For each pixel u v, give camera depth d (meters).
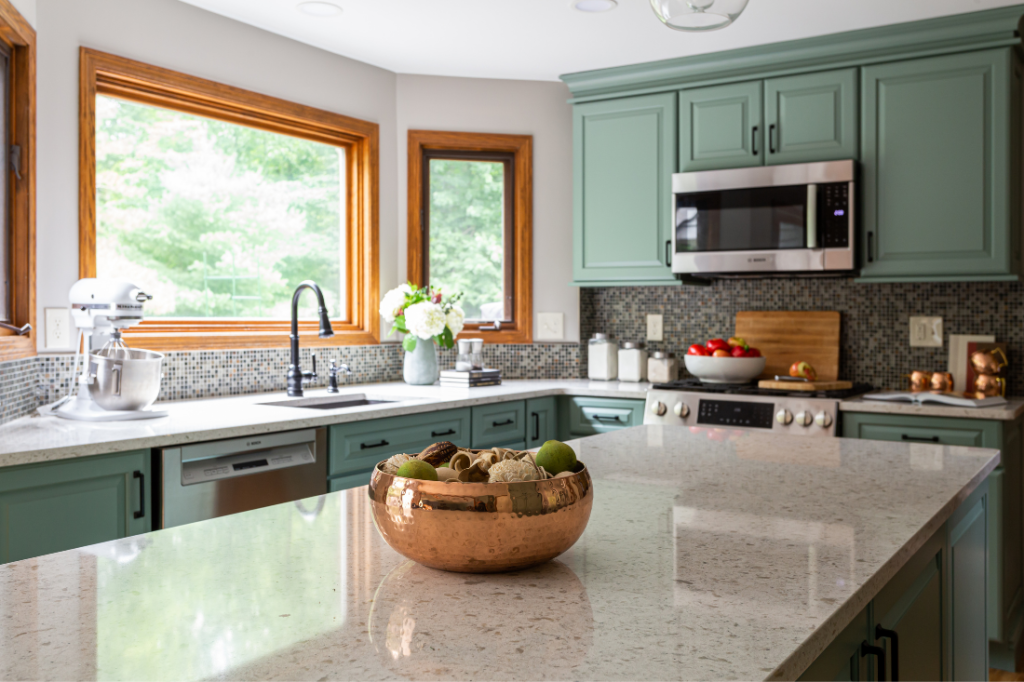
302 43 3.47
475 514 0.86
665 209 3.70
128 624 0.76
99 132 2.91
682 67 3.60
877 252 3.26
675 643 0.72
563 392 3.70
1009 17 2.95
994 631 2.81
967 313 3.40
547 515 0.87
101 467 2.02
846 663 0.94
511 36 3.37
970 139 3.07
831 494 1.33
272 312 3.54
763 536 1.07
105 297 2.39
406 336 3.67
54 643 0.72
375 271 3.85
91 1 2.74
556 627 0.76
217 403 2.91
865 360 3.63
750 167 3.44
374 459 2.80
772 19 3.10
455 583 0.89
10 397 2.33
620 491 1.36
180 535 1.11
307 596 0.85
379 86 3.84
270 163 3.52
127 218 3.00
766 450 1.78
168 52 2.97
